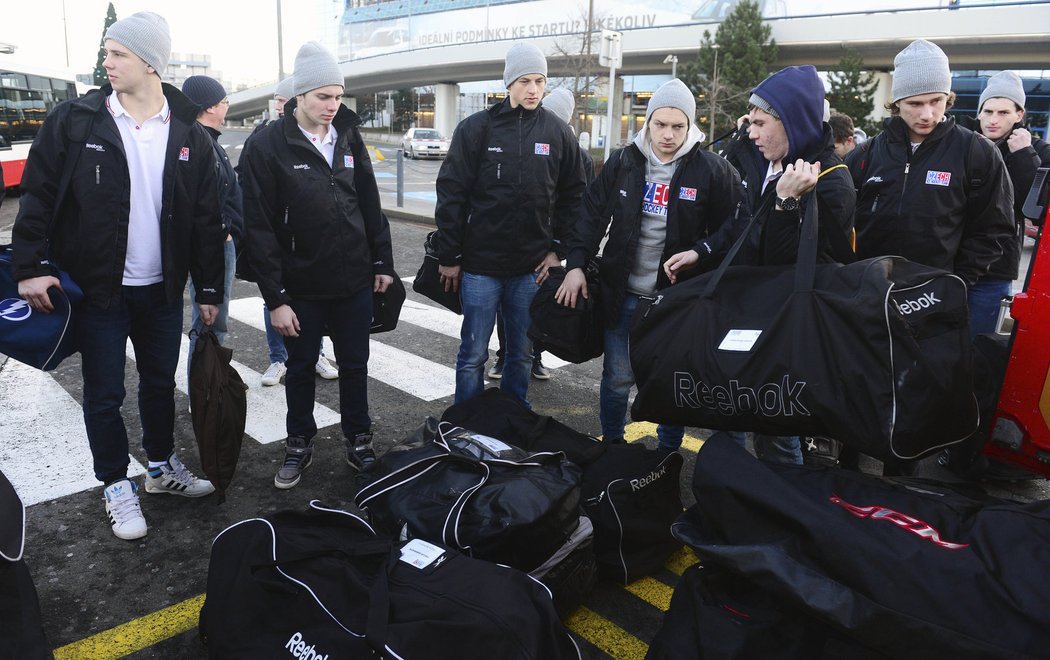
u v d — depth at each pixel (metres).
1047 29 30.23
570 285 3.35
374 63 58.69
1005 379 3.21
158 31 2.80
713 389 2.19
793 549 1.90
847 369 2.01
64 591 2.73
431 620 1.83
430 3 60.06
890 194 3.31
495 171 3.62
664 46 41.16
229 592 2.13
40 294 2.70
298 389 3.57
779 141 2.57
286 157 3.22
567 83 29.36
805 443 3.39
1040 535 1.80
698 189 3.16
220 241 3.16
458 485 2.46
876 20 33.97
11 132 15.84
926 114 3.12
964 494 2.15
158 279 3.05
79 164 2.77
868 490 2.06
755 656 1.89
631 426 4.45
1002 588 1.67
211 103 4.15
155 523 3.22
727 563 1.97
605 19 42.72
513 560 2.30
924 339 2.01
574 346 3.40
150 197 2.95
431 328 6.49
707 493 2.09
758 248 2.54
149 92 2.87
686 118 3.10
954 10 32.06
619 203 3.27
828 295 2.08
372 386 5.05
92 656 2.40
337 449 4.03
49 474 3.61
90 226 2.80
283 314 3.30
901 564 1.76
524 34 51.53
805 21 35.94
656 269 3.31
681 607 2.10
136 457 3.84
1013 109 4.11
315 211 3.29
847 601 1.77
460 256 3.78
